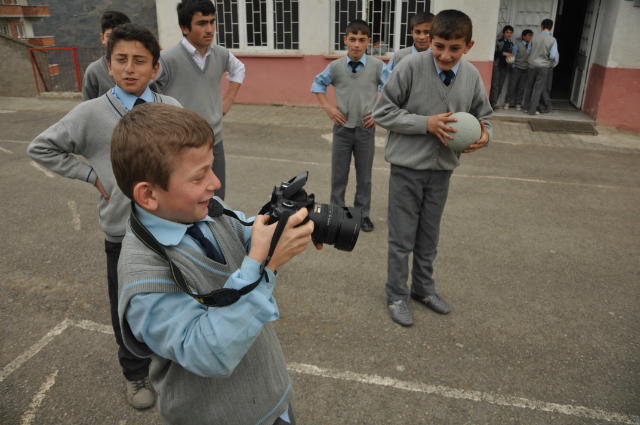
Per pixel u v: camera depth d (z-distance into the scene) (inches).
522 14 391.9
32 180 236.2
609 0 348.5
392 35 395.9
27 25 1428.4
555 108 405.4
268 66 417.1
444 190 119.9
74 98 473.1
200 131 42.6
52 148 87.4
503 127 353.4
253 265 43.3
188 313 43.0
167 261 44.2
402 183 118.0
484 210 204.1
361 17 392.2
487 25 366.3
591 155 289.7
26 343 118.4
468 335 122.9
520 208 206.5
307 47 404.8
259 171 253.6
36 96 479.8
